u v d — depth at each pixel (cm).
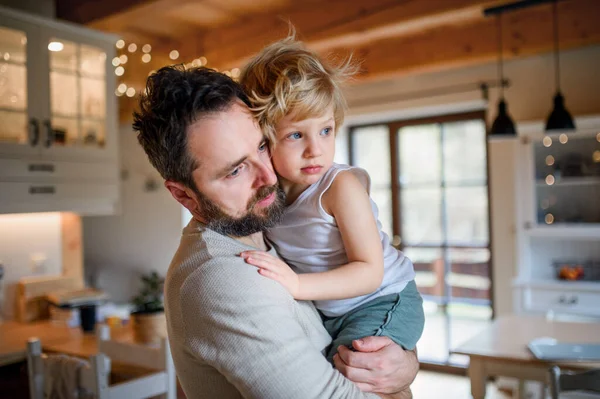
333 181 102
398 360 100
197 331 92
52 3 315
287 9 360
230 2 346
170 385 192
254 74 102
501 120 332
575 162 372
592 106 383
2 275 273
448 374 458
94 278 467
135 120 98
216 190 92
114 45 292
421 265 483
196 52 405
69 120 268
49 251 311
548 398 300
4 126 241
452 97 437
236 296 89
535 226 382
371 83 476
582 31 352
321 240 104
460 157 462
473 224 457
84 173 273
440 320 473
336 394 89
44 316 299
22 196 246
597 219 368
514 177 394
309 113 95
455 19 376
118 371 225
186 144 90
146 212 470
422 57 410
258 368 86
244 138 92
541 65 402
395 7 324
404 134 491
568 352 230
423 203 482
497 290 420
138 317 238
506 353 237
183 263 98
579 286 359
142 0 276
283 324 90
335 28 344
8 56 243
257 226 95
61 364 180
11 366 246
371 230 102
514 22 375
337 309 109
